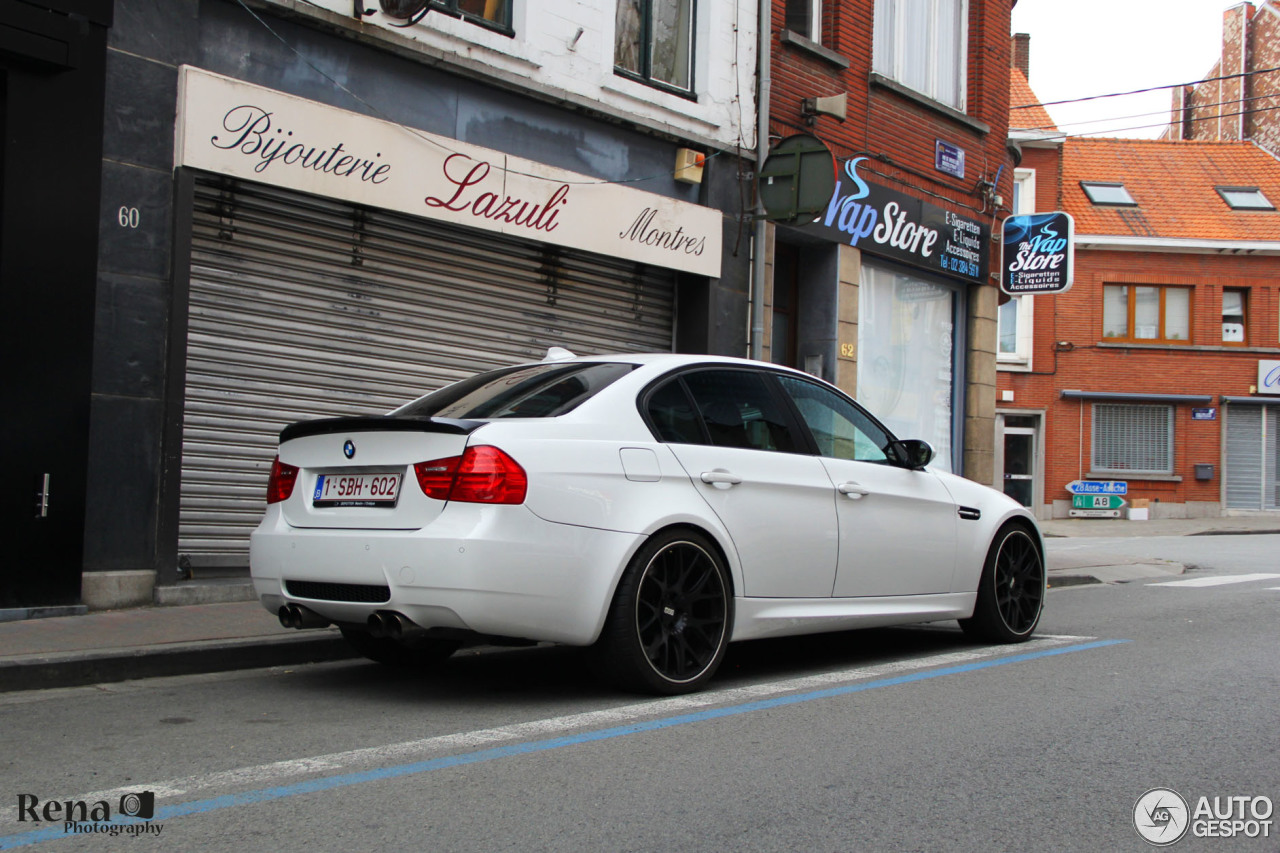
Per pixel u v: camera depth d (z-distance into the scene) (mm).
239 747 4188
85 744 4234
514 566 4551
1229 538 20406
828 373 12680
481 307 9664
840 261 12688
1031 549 7109
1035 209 26266
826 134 12539
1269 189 28078
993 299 15188
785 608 5566
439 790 3633
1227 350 26266
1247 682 5582
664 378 5441
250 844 3121
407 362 9133
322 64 8422
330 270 8633
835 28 12734
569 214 9922
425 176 8852
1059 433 25938
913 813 3455
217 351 8000
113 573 7223
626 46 10836
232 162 7742
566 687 5414
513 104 9672
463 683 5535
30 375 6852
